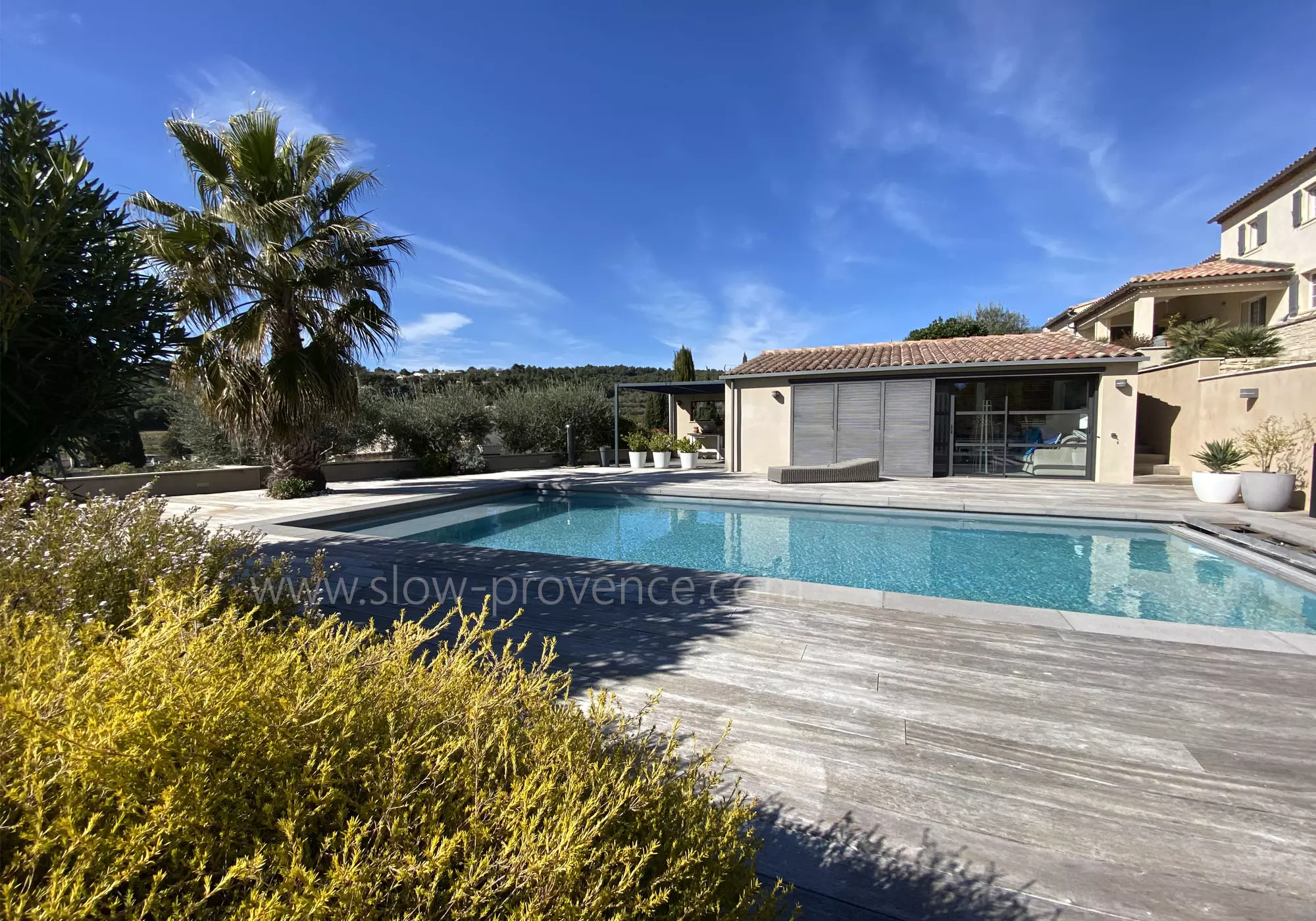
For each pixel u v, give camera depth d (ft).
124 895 2.62
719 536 27.20
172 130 28.63
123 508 9.93
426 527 29.73
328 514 27.04
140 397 10.32
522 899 2.88
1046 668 9.94
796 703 8.76
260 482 40.81
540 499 38.40
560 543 26.11
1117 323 68.03
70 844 2.64
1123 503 28.99
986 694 9.00
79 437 9.94
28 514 9.14
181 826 2.79
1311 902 5.11
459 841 2.99
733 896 3.67
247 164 30.07
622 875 3.20
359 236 31.50
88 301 9.23
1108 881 5.36
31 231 8.41
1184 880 5.37
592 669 10.00
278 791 3.19
